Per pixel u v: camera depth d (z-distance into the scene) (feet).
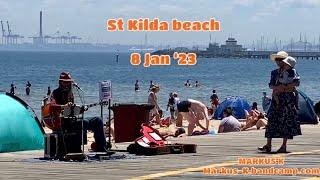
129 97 357.00
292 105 73.10
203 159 68.90
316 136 95.20
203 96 378.94
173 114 206.18
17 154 76.02
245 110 192.03
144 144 73.41
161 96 367.45
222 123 122.93
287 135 73.36
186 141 89.04
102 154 70.23
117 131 84.69
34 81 544.62
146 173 58.95
